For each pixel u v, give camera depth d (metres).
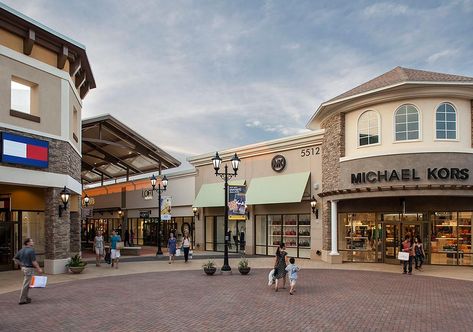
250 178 30.67
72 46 19.95
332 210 24.45
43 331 9.80
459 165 21.47
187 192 37.03
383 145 22.67
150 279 18.02
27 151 18.08
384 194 21.88
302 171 27.48
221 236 33.53
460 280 17.78
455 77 23.88
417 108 22.11
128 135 30.33
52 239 19.42
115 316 11.23
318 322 10.62
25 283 12.79
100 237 23.20
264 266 23.14
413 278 18.34
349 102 23.69
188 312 11.70
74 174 21.86
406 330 9.92
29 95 18.98
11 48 17.91
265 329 10.00
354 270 21.09
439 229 23.42
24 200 21.98
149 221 41.53
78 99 23.03
